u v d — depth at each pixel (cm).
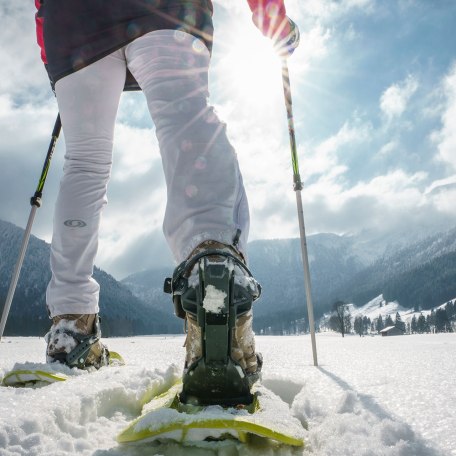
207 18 126
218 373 94
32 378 138
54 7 137
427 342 416
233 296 91
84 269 158
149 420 82
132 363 196
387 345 341
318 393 118
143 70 119
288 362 204
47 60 145
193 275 94
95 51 131
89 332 159
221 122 112
